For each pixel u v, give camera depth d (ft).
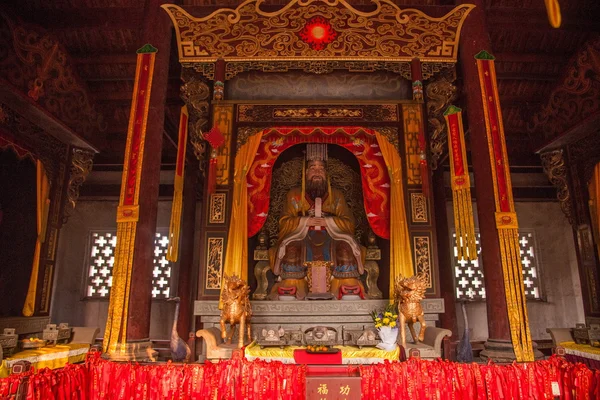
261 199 38.52
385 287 39.55
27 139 38.99
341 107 39.99
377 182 38.75
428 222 36.96
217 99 37.91
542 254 57.88
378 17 39.37
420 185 37.93
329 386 20.54
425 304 35.01
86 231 58.44
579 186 44.37
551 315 55.57
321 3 39.50
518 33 43.34
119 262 30.07
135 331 28.99
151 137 32.86
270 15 39.32
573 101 42.52
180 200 35.91
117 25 41.11
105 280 57.31
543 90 49.98
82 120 44.73
